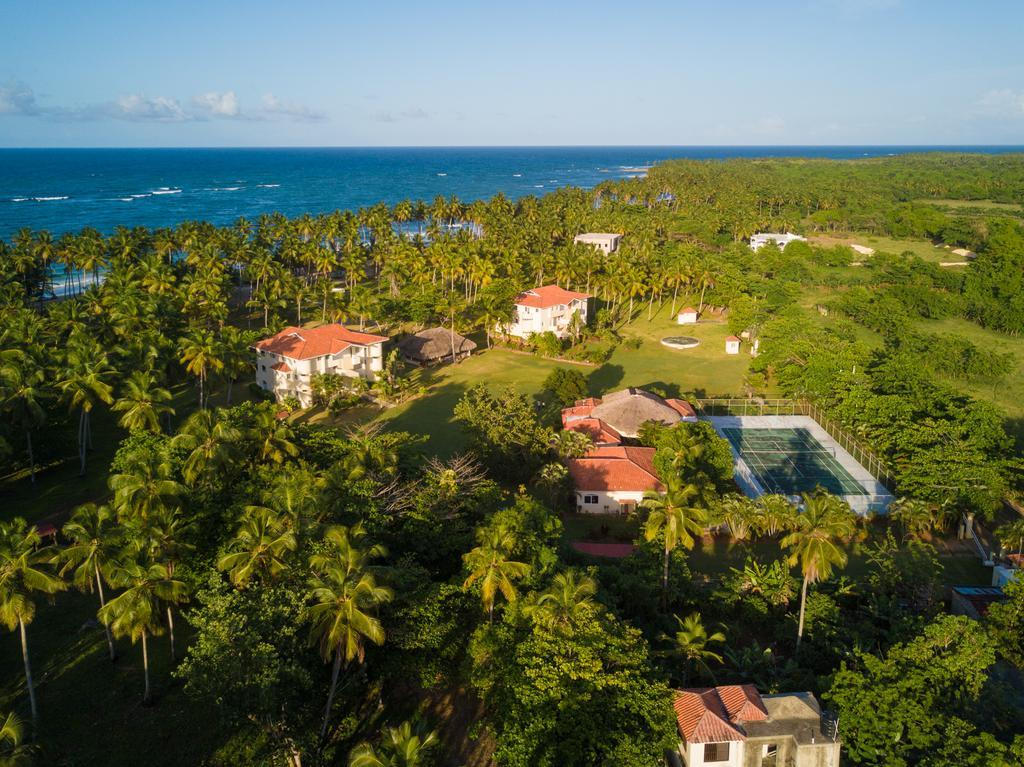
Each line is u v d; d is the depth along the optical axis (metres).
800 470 74.19
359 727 40.53
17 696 41.72
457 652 43.41
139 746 38.88
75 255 132.88
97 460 74.62
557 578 41.03
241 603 37.88
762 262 165.50
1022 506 66.94
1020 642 44.12
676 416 81.12
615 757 33.12
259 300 119.69
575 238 186.25
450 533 52.78
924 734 35.06
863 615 50.00
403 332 124.00
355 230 168.50
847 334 109.69
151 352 80.31
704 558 59.94
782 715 36.28
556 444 72.19
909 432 70.31
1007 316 126.31
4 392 64.19
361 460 57.31
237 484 53.78
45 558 38.12
